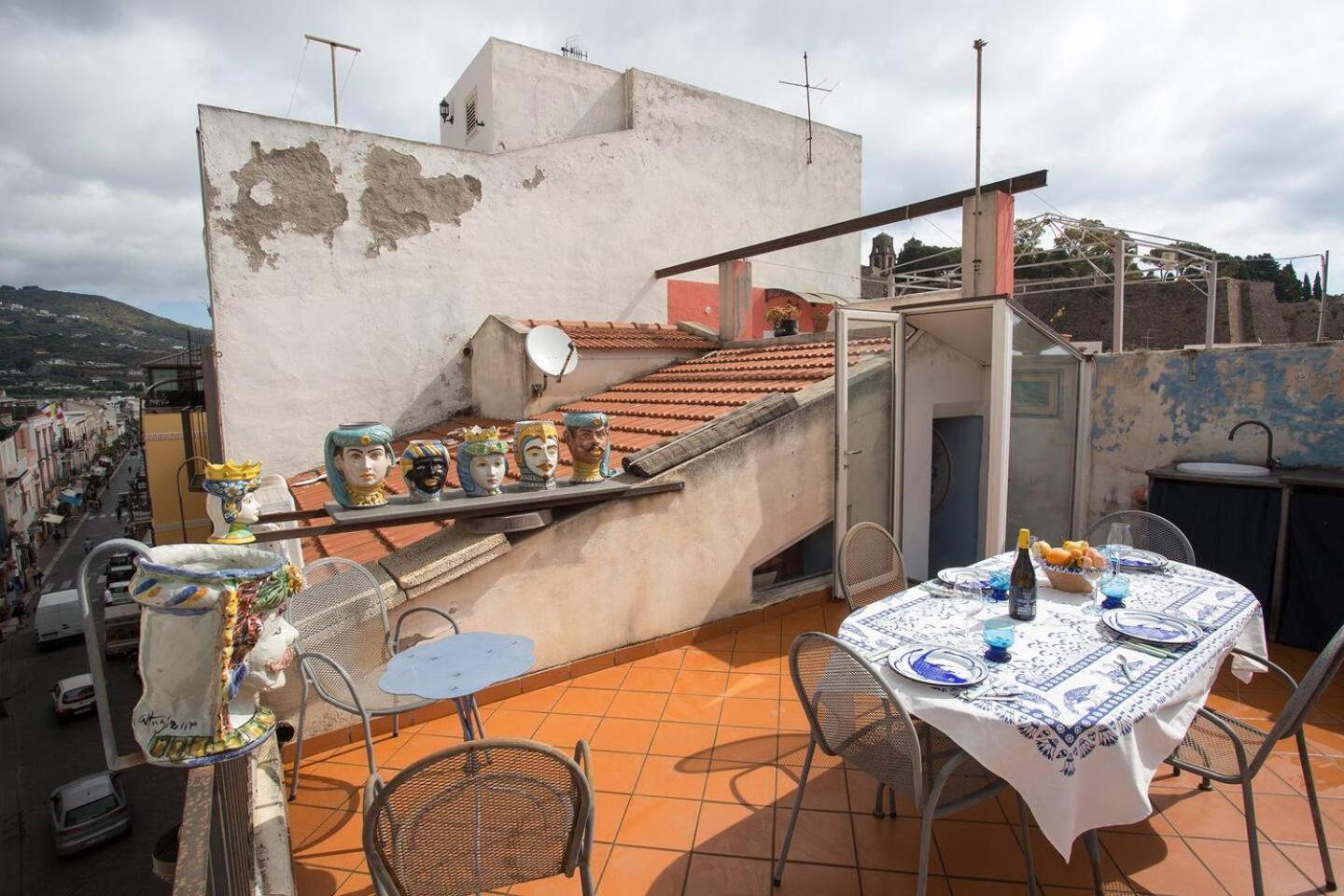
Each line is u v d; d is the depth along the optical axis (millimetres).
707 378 7445
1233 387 5164
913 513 6012
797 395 5367
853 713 2348
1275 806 2941
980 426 6645
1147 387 5613
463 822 1870
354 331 8461
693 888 2555
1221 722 2455
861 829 2844
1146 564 3475
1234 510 4730
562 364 8055
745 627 5102
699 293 11492
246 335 7828
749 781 3199
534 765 1894
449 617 3479
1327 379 4742
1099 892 2285
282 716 3465
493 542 3904
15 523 35219
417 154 8773
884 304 8680
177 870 2365
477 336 9039
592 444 4418
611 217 10469
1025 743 2002
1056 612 2908
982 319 5414
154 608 1740
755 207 12188
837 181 13391
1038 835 2775
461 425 8500
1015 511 5309
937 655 2473
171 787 13102
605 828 2898
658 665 4484
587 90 11266
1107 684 2248
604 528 4395
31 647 23094
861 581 3736
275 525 4355
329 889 2637
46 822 12188
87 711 16438
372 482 3738
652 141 10891
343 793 3223
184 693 1774
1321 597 4367
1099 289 16422
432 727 3809
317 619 3355
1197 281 15141
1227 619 2805
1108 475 5895
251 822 2746
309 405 8227
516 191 9562
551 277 9914
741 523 5078
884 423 5785
